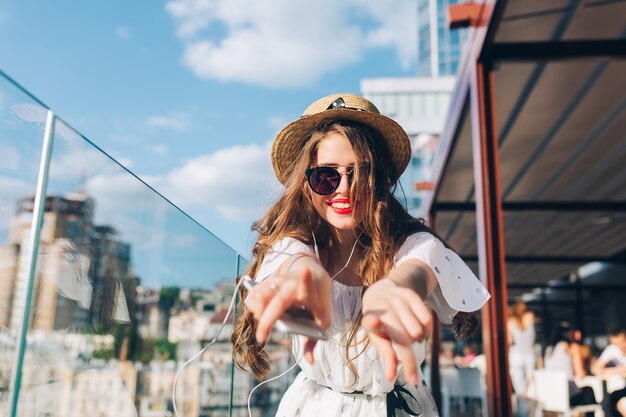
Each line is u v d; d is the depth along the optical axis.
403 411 1.31
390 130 1.44
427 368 8.89
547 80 5.15
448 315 1.27
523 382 6.20
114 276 1.35
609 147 6.70
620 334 6.03
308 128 1.47
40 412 1.06
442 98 38.88
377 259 1.26
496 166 4.24
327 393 1.35
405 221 1.36
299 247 1.26
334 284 1.34
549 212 8.63
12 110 0.96
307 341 0.79
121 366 1.40
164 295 1.67
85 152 1.20
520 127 6.19
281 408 1.41
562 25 4.18
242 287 1.47
